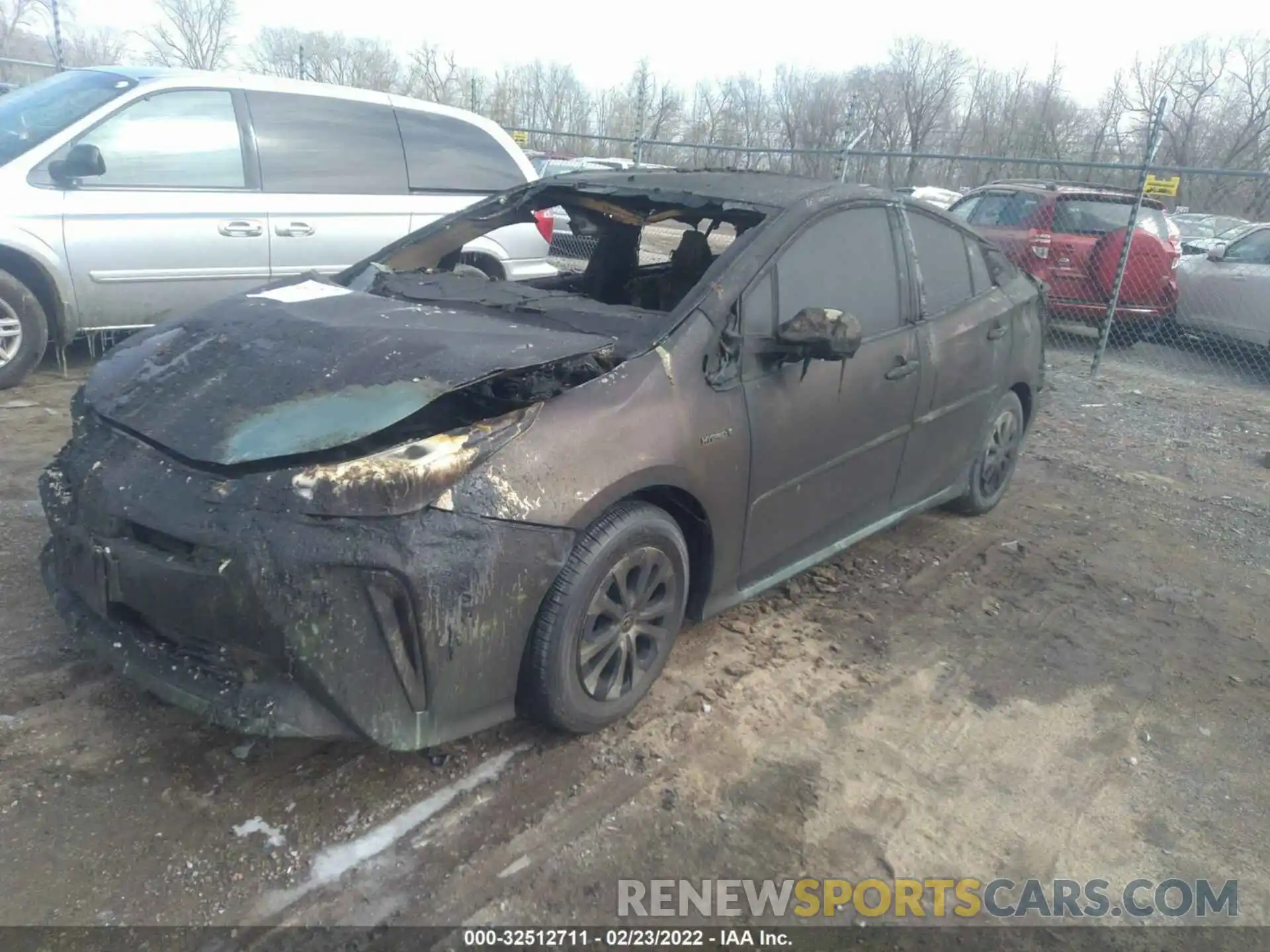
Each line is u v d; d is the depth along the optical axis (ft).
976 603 13.99
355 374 8.80
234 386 9.00
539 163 53.47
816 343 10.41
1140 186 28.17
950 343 14.11
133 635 8.62
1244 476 21.42
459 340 9.45
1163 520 18.15
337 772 9.10
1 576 11.98
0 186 18.42
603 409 9.27
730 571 11.15
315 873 7.95
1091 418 25.59
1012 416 16.87
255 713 7.86
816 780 9.71
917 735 10.65
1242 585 15.46
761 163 54.90
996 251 16.37
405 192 23.31
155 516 8.12
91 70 21.40
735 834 8.86
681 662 11.60
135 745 9.21
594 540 9.19
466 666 8.42
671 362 9.99
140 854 7.95
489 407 9.71
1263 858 9.23
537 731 9.99
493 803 8.93
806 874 8.50
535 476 8.63
